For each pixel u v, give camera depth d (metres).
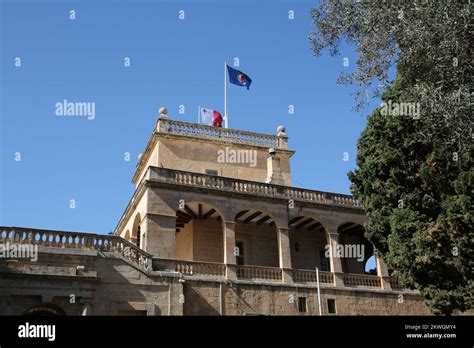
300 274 31.42
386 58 18.44
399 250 20.08
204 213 33.19
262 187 32.62
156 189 29.28
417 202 20.30
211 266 29.02
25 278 23.95
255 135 38.94
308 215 33.34
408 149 20.92
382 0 18.19
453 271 18.89
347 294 31.94
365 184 22.31
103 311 25.16
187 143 36.34
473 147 17.66
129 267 26.47
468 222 18.44
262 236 35.50
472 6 16.06
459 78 17.05
